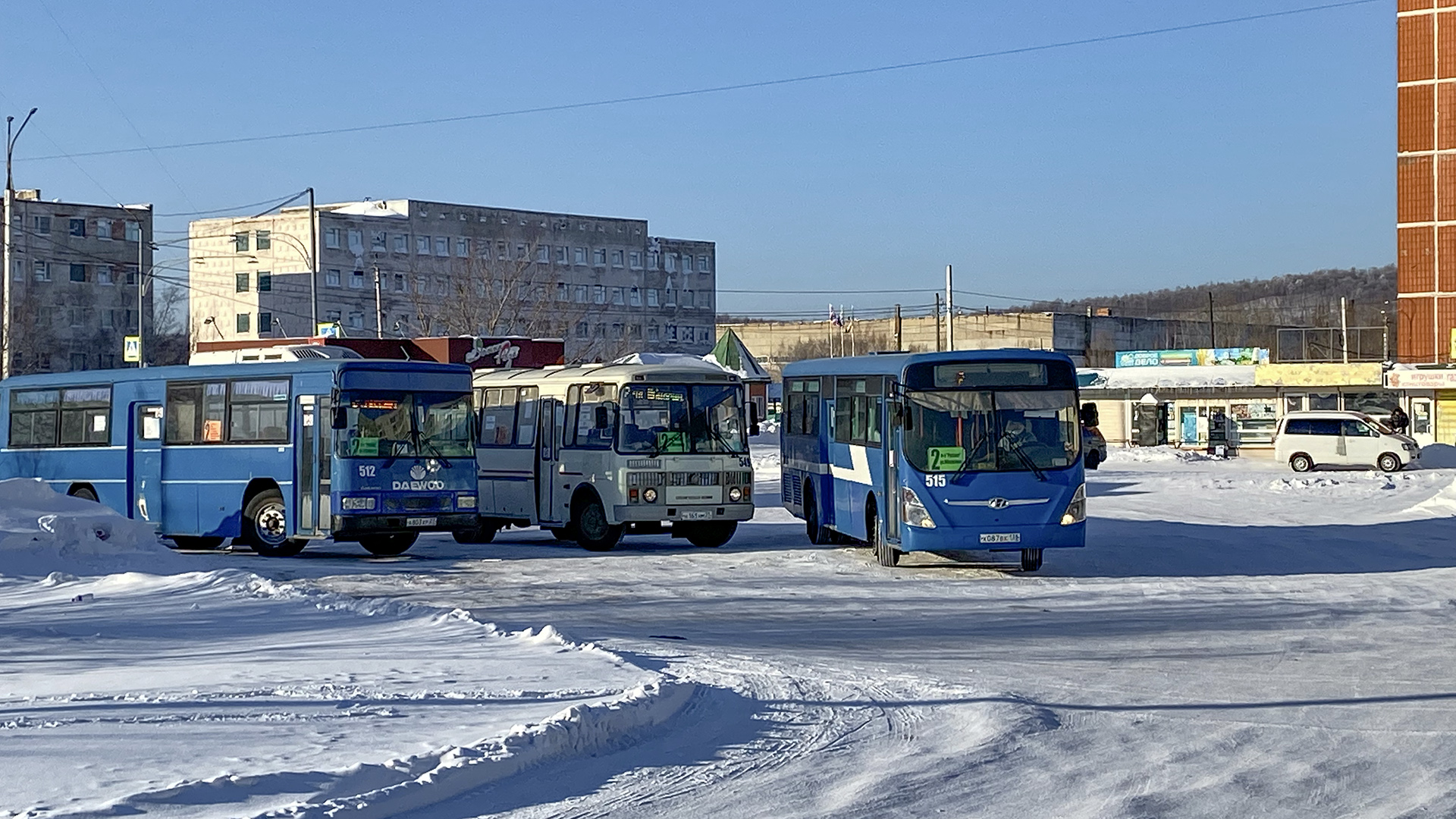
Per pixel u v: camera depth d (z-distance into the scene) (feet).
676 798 26.99
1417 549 84.84
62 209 359.05
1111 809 26.25
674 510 82.23
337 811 24.18
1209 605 60.59
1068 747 31.81
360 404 77.15
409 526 77.51
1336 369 228.63
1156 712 36.22
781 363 449.06
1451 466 183.62
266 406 81.10
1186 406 244.83
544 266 424.05
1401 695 38.91
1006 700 37.09
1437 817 25.72
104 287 365.40
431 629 48.93
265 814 23.54
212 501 83.61
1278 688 40.16
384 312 394.32
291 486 79.36
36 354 348.18
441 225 407.44
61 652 43.60
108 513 73.46
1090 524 101.55
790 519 113.50
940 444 70.44
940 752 31.22
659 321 459.32
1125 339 408.05
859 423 79.51
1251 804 26.71
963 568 75.46
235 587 60.18
